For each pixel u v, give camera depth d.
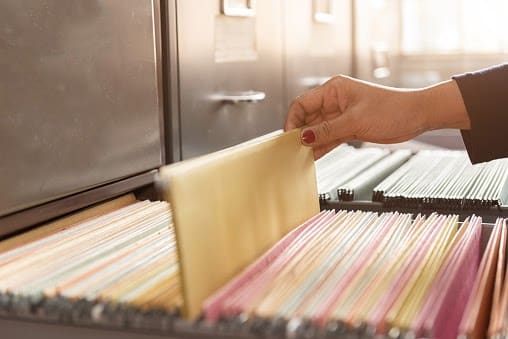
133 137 0.80
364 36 1.75
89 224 0.71
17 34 0.62
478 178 0.96
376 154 1.22
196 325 0.44
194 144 0.94
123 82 0.78
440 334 0.46
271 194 0.64
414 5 2.00
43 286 0.52
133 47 0.79
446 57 2.00
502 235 0.65
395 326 0.43
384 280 0.52
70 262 0.58
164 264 0.57
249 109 1.12
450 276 0.52
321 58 1.48
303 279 0.51
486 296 0.52
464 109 0.78
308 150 0.77
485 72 0.79
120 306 0.47
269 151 0.65
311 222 0.70
